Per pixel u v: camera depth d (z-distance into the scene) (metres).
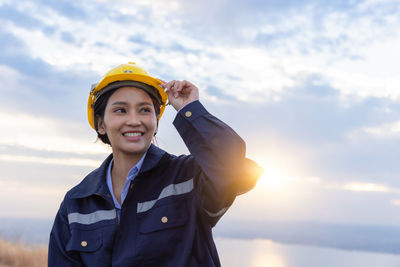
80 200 1.96
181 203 1.81
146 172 1.86
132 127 1.84
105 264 1.78
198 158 1.69
